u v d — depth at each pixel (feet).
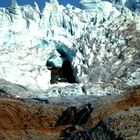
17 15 386.32
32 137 96.99
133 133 71.05
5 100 142.00
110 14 406.82
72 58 376.48
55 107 146.82
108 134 72.90
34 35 380.37
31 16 393.09
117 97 129.80
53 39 377.50
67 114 135.23
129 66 361.71
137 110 76.23
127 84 337.93
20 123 127.65
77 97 289.12
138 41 384.27
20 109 137.59
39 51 369.09
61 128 106.11
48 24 393.50
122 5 427.33
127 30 391.24
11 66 344.90
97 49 376.89
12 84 316.40
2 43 366.43
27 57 358.64
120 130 72.28
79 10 417.90
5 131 96.99
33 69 352.28
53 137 96.99
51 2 404.77
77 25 396.57
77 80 361.71
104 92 325.62
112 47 379.14
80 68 364.99
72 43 378.73
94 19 404.98
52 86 347.36
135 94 130.72
